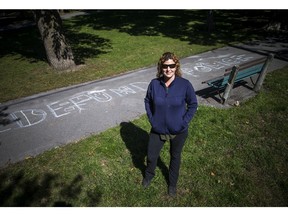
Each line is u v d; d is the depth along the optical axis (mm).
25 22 18844
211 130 4887
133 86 7055
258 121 5207
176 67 2857
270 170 3932
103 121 5355
